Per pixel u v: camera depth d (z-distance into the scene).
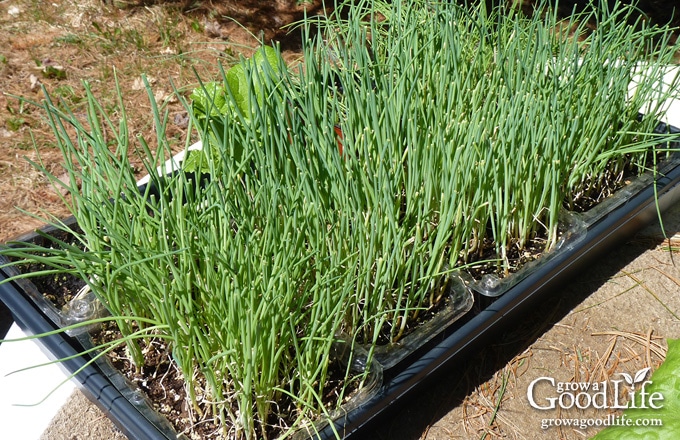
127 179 1.22
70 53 3.06
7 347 1.36
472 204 1.27
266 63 1.26
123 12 3.34
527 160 1.32
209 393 1.10
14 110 2.71
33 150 2.56
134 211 1.14
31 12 3.27
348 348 1.15
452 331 1.25
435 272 1.19
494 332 1.36
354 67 1.57
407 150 1.25
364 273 1.12
